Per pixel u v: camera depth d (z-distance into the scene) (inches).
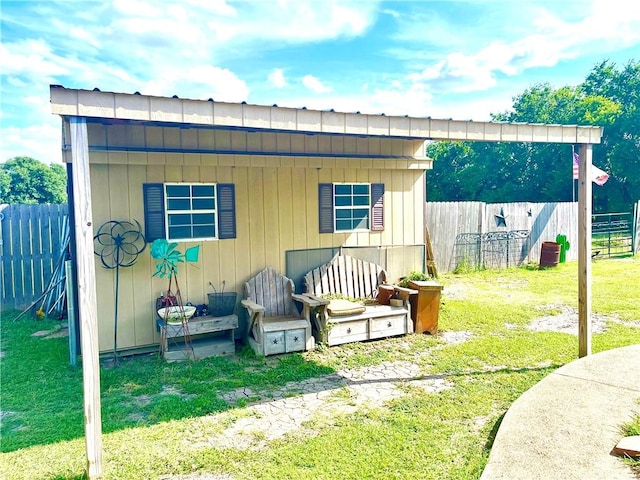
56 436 136.5
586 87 1008.9
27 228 311.9
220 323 213.9
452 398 155.9
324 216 260.2
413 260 290.4
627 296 312.7
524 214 469.4
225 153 227.6
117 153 205.3
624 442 104.0
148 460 121.5
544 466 98.1
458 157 1119.6
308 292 246.5
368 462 117.3
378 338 232.1
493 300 315.0
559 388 138.1
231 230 234.5
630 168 804.6
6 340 244.1
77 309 211.0
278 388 171.5
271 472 114.5
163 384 177.3
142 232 215.9
